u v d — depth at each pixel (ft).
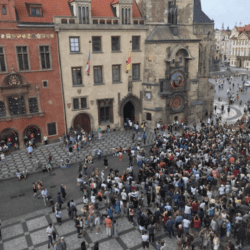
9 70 106.83
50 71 115.14
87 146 119.34
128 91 135.54
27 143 115.03
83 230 63.00
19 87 109.50
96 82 128.06
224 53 576.61
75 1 112.47
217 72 358.43
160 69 132.67
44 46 111.55
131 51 131.44
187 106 147.64
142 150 102.27
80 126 133.28
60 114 122.21
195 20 146.20
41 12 111.24
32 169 100.17
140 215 62.54
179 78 137.90
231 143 104.58
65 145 119.03
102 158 109.19
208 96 163.32
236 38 444.96
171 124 144.15
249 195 67.00
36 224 68.95
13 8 101.86
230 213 62.23
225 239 59.88
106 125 135.95
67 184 89.35
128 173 85.97
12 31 103.65
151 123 140.46
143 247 57.82
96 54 123.03
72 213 70.08
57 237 63.52
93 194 77.66
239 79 308.40
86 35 118.73
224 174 77.77
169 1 132.46
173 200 75.10
